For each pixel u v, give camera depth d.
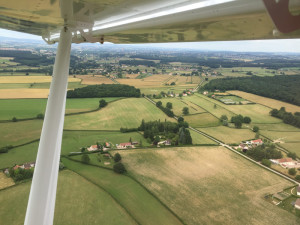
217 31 2.22
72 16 2.75
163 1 2.09
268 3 1.17
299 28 1.42
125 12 2.71
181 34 2.69
